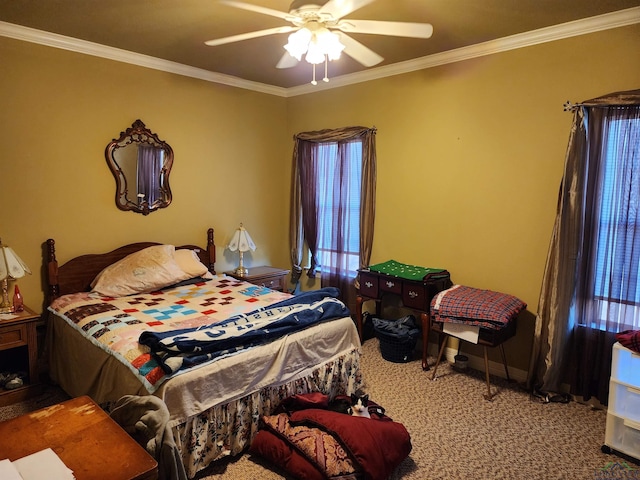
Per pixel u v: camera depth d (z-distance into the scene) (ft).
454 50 11.34
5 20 9.69
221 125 14.44
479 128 11.30
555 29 9.66
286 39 10.54
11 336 9.35
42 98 10.73
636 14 8.70
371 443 6.94
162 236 13.30
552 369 9.73
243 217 15.44
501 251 11.15
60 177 11.18
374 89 13.50
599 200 9.31
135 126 12.32
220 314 9.41
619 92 8.88
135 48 11.51
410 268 12.34
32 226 10.81
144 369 6.77
